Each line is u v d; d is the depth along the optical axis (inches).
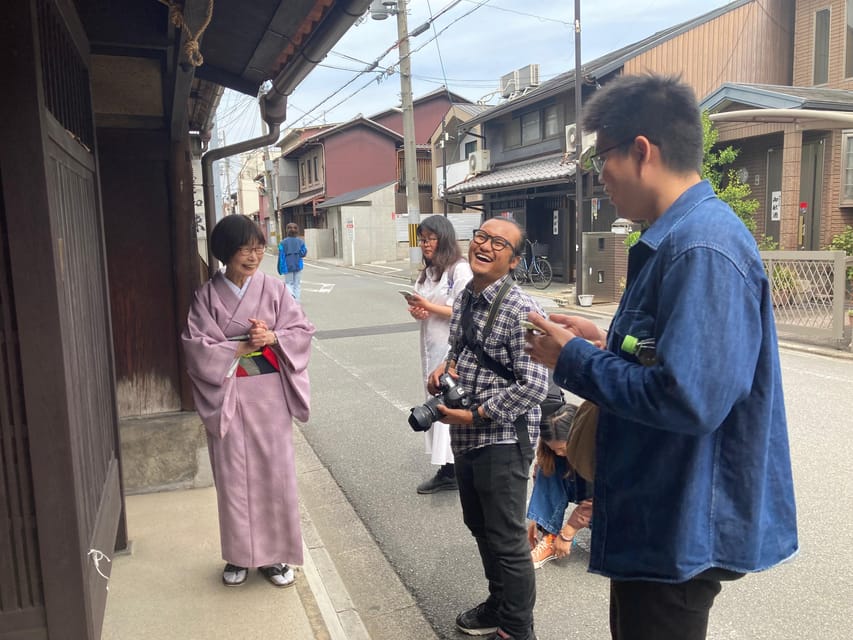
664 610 54.1
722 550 51.7
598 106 56.0
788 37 554.6
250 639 94.0
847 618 104.6
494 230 90.2
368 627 106.3
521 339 88.0
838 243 419.5
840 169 426.9
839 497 146.3
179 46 106.8
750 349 47.9
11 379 65.1
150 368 147.9
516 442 90.2
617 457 55.6
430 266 150.7
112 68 129.9
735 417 51.4
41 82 63.6
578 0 451.8
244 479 103.6
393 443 195.3
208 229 218.1
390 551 131.3
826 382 243.1
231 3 104.3
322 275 817.5
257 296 103.6
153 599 103.9
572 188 585.9
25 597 67.9
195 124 256.2
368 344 348.8
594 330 63.6
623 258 458.3
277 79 141.6
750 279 48.8
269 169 1298.0
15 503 66.6
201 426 147.9
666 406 47.0
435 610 110.8
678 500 51.5
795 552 55.2
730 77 543.8
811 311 319.3
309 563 117.6
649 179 54.4
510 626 92.5
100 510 86.6
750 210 424.8
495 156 729.6
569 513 146.6
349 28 103.6
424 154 1106.7
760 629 102.1
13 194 62.4
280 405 104.4
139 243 144.8
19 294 63.6
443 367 100.1
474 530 98.3
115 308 144.6
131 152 142.3
